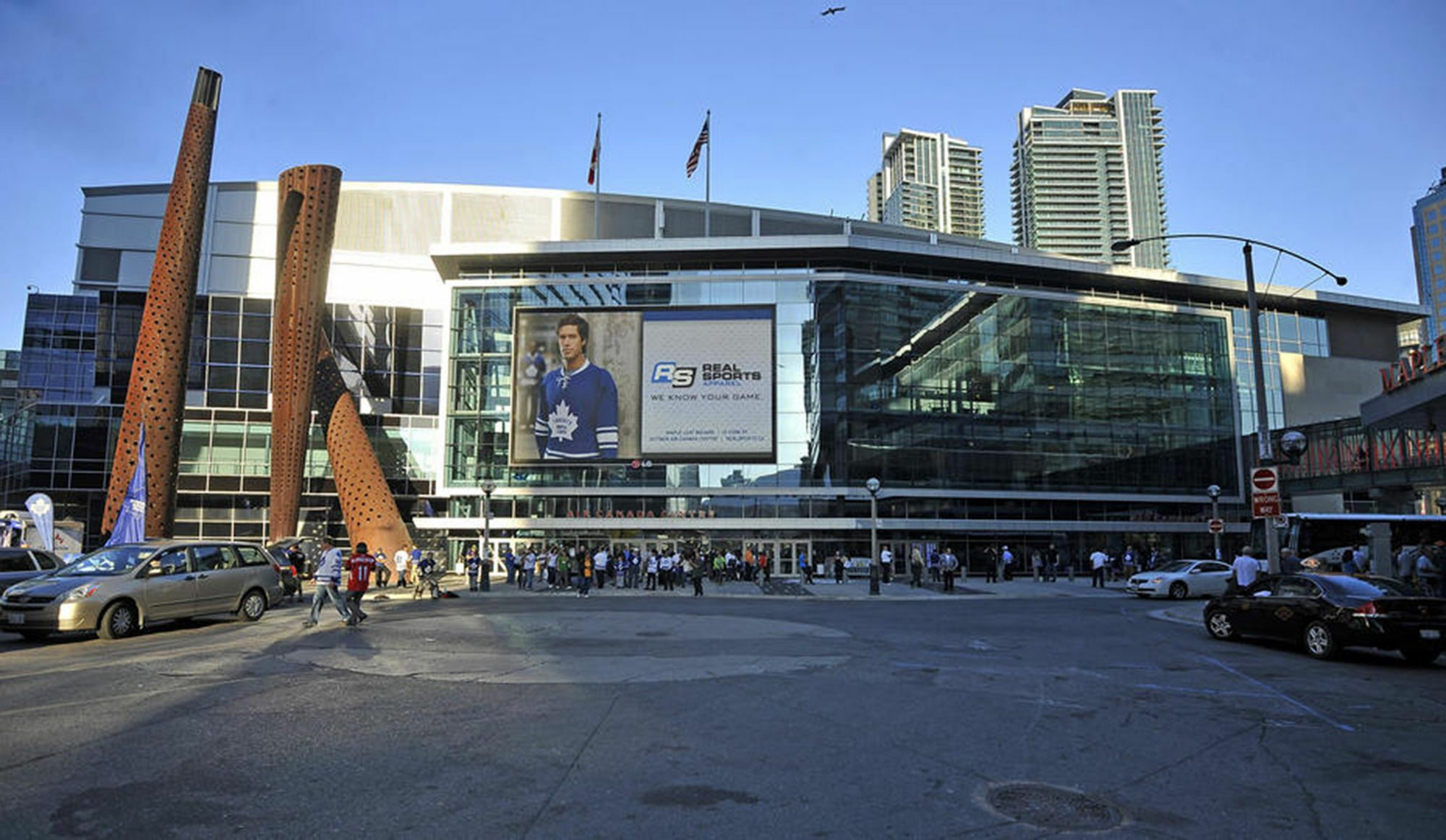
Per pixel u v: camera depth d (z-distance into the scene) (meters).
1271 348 61.09
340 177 40.75
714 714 8.30
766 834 4.93
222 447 53.50
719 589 34.22
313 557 38.56
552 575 34.53
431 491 55.56
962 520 48.25
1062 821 5.24
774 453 47.34
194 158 34.97
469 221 62.25
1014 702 9.13
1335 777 6.32
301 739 7.09
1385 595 13.00
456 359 49.88
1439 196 179.00
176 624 16.77
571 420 48.09
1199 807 5.55
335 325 56.00
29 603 13.72
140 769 6.12
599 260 51.66
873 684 10.16
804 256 51.34
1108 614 21.52
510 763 6.41
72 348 56.09
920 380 49.41
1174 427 53.56
